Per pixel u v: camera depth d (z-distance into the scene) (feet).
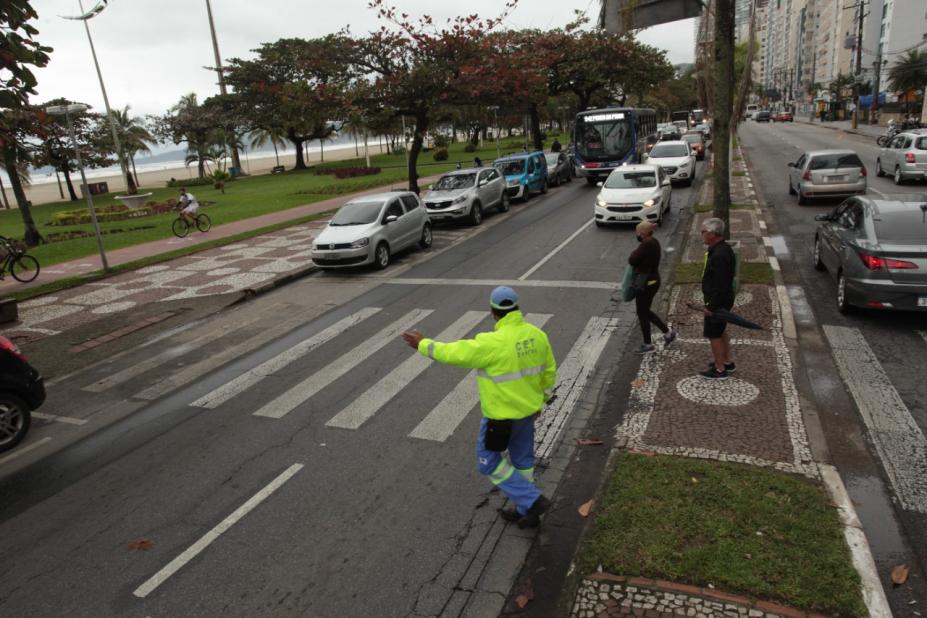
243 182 169.07
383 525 15.43
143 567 14.52
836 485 15.19
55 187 273.54
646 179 55.62
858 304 26.99
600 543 13.29
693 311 29.94
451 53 70.49
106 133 167.22
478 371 14.20
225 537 15.40
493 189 68.49
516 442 14.60
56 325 37.27
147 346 32.53
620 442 18.07
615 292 34.83
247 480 18.04
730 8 32.48
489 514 15.64
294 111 71.77
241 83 191.62
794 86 486.38
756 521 13.65
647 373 23.06
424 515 15.75
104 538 15.83
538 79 76.64
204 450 20.17
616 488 15.29
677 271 36.99
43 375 29.30
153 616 12.91
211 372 27.71
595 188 86.43
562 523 15.11
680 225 53.72
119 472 19.26
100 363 30.45
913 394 20.29
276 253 55.06
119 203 138.62
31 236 70.74
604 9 31.94
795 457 16.56
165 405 24.36
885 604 11.37
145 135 200.23
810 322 27.81
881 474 16.01
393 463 18.38
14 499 18.29
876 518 14.32
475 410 21.48
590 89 128.47
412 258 50.34
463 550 14.33
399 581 13.44
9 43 25.86
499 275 41.47
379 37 68.90
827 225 34.19
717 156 34.32
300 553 14.57
